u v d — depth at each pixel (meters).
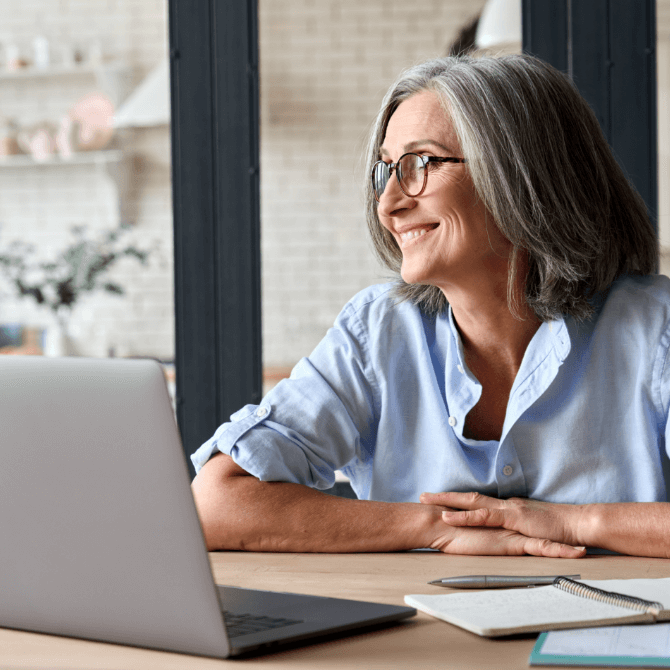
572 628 0.61
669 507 0.96
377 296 1.28
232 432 1.11
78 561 0.60
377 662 0.56
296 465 1.13
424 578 0.83
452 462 1.17
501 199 1.08
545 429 1.15
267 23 6.32
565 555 0.93
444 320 1.22
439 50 6.27
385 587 0.79
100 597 0.59
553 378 1.12
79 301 6.35
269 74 6.36
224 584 0.82
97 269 5.83
